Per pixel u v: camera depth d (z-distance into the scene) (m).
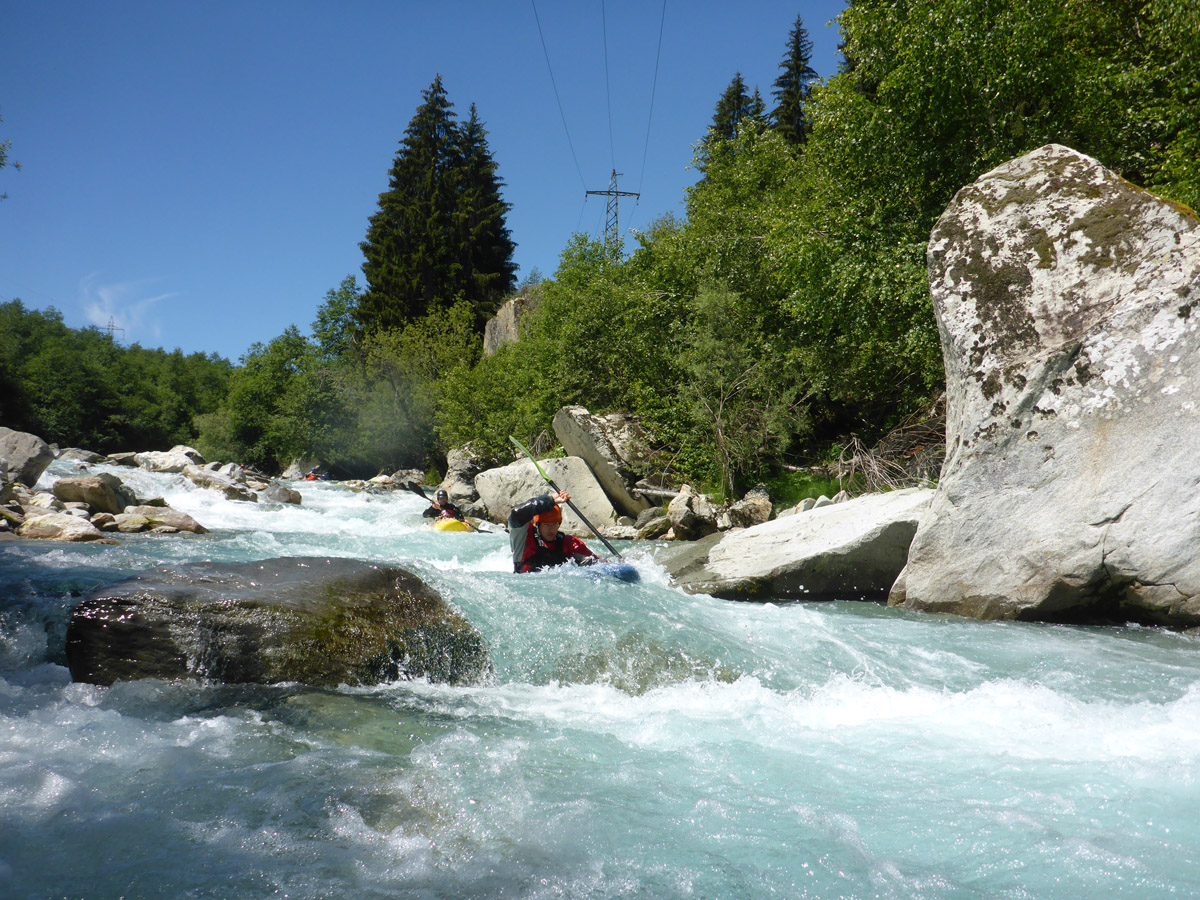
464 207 46.66
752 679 4.36
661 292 18.22
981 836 2.52
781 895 2.15
